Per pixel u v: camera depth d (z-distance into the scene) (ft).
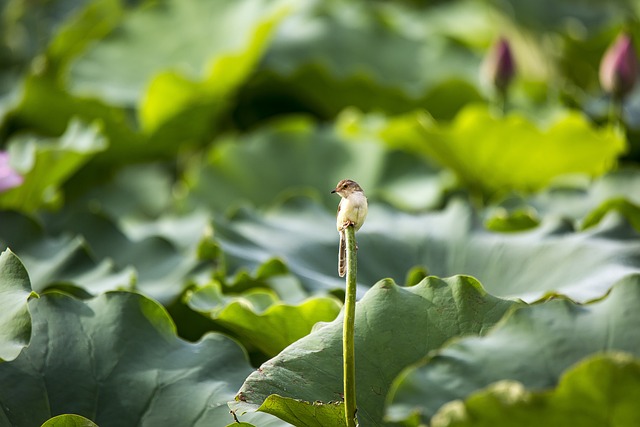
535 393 16.83
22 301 18.02
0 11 38.17
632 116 28.17
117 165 29.53
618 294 17.67
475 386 17.30
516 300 18.34
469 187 26.89
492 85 26.73
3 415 18.33
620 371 16.72
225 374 18.70
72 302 18.94
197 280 20.72
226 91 28.27
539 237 20.65
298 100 31.14
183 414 18.43
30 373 18.56
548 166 25.43
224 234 21.03
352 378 17.49
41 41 37.35
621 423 16.88
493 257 20.68
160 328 18.86
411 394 17.26
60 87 27.68
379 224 21.31
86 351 18.70
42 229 21.08
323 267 21.04
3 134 28.66
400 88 29.30
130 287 20.26
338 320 18.43
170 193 29.91
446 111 29.60
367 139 26.84
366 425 17.94
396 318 18.33
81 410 18.45
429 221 21.30
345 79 29.45
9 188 21.52
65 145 24.20
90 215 21.76
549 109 29.43
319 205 21.90
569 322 17.58
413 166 26.37
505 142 24.90
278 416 17.99
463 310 18.31
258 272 20.27
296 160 26.96
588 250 20.22
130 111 29.96
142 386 18.58
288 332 19.33
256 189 26.63
